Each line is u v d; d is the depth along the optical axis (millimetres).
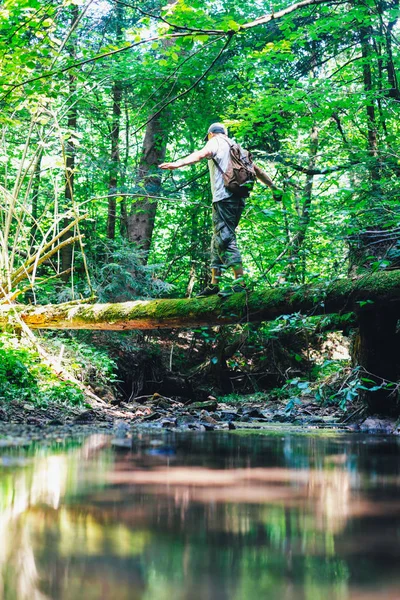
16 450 3064
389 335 6227
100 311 7449
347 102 9602
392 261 6457
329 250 6875
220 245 6578
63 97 11062
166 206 15180
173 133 14992
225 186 6484
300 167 9242
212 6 12500
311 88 9453
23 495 1729
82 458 2729
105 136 14320
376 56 10383
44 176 12789
